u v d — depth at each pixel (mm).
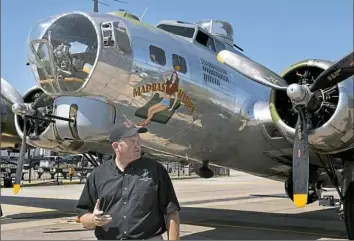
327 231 7895
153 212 2914
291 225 8641
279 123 6469
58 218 9219
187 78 6660
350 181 6578
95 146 9031
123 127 3006
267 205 12961
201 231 7645
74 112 6961
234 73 7770
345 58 5746
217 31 8430
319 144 6117
